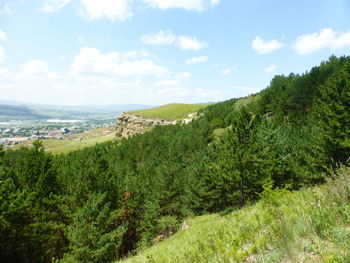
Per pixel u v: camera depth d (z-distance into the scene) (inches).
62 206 840.3
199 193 1131.3
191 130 2847.0
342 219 148.6
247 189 780.6
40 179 833.5
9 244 666.8
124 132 6934.1
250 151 764.0
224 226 295.4
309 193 260.8
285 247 138.1
